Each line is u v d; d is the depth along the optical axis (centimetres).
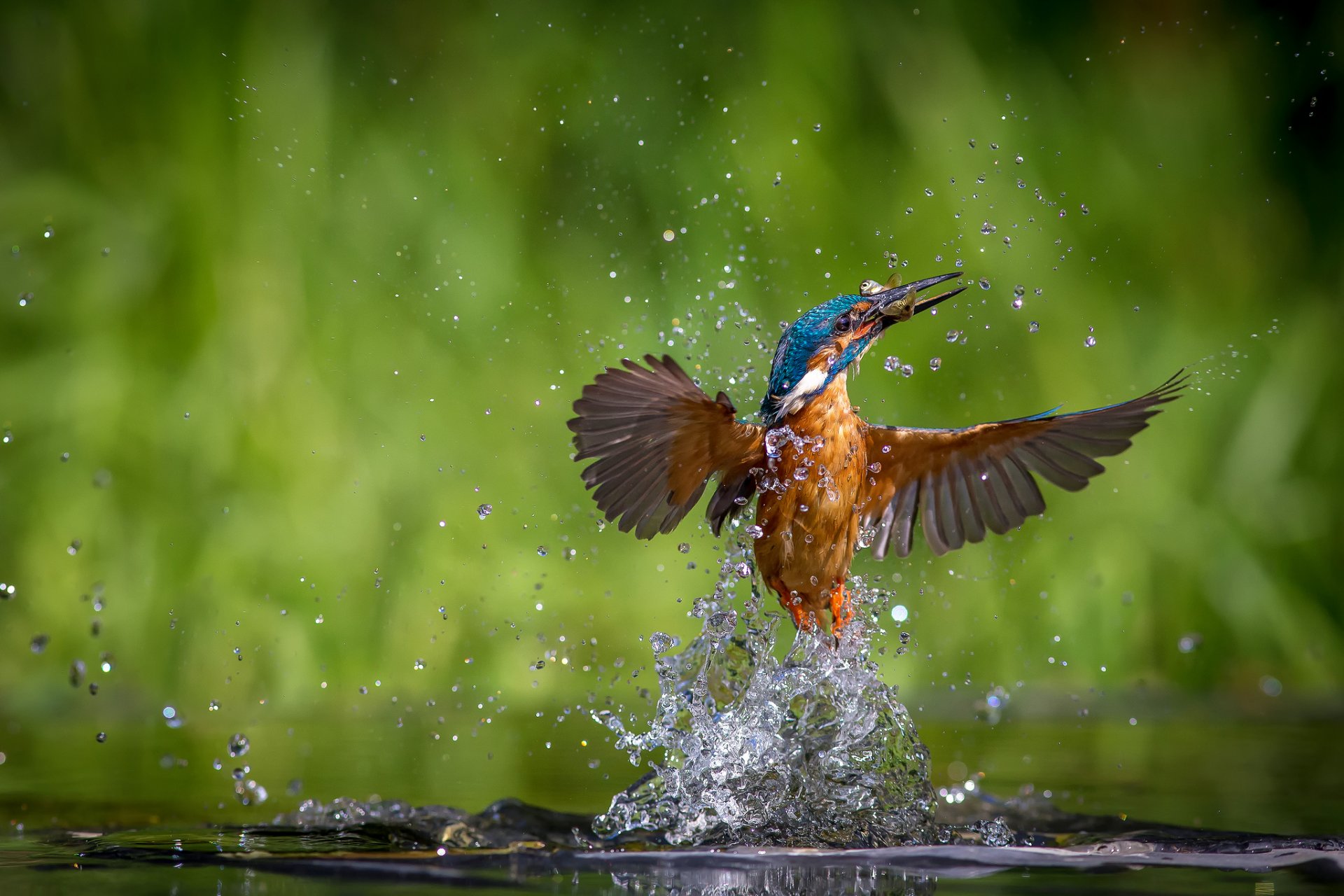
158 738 855
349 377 1252
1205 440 1276
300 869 467
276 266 1275
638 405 522
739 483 598
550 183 1379
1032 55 1418
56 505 1182
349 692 1117
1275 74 1445
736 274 1316
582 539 1191
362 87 1373
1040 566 1195
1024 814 584
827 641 600
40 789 656
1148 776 690
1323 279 1367
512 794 638
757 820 554
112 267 1265
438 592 1155
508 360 1288
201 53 1323
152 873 463
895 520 640
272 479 1196
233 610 1134
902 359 1256
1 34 1314
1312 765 724
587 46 1419
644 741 600
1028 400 1262
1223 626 1200
